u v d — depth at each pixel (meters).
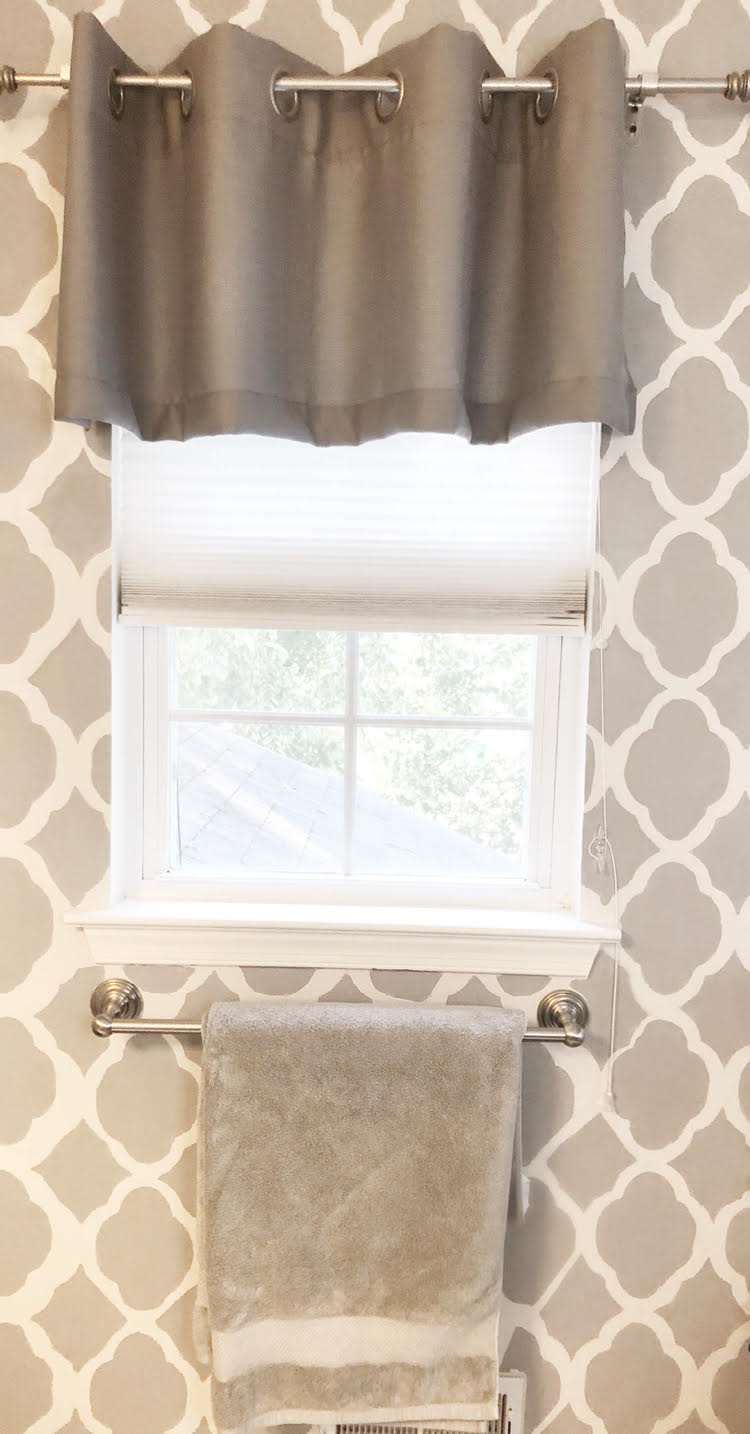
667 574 1.15
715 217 1.11
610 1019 1.20
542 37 1.09
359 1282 1.10
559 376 1.02
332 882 1.27
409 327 1.02
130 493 1.17
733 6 1.09
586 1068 1.21
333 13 1.09
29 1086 1.22
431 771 1.29
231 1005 1.12
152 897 1.27
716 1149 1.21
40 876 1.19
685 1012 1.20
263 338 1.04
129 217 1.09
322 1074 1.09
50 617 1.16
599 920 1.19
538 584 1.17
